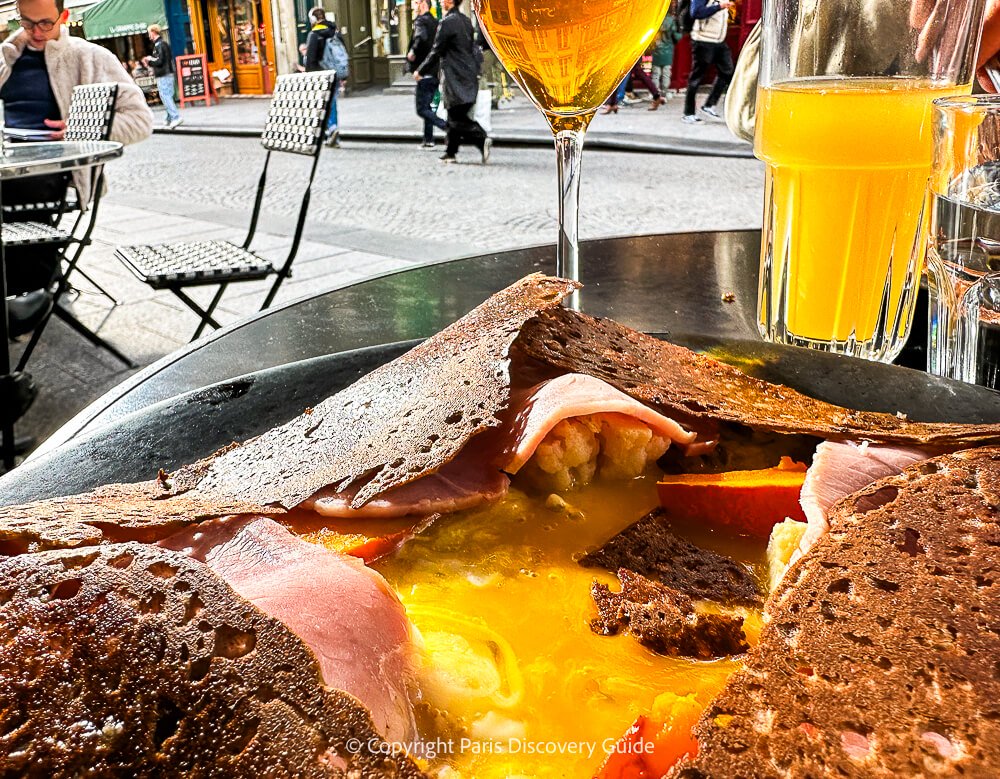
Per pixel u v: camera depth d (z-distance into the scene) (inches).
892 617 15.5
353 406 25.2
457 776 16.4
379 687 17.1
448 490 23.0
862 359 30.4
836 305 36.7
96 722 13.9
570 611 20.3
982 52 48.2
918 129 33.7
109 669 14.5
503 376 23.0
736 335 39.0
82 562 16.3
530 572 21.5
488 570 21.6
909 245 36.3
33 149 131.6
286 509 21.2
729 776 13.1
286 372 29.6
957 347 33.3
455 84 285.1
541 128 364.2
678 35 479.2
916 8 35.1
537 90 30.8
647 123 370.3
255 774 13.5
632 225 187.2
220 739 13.9
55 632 14.9
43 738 13.7
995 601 15.7
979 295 31.8
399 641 18.2
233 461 24.0
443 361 25.4
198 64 591.5
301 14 570.3
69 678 14.4
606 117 398.9
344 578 18.7
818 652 15.0
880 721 13.5
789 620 15.8
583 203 214.2
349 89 582.2
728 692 14.5
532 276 28.8
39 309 118.7
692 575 21.6
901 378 28.8
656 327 39.8
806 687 14.4
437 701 17.7
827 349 37.6
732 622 19.2
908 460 22.5
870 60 36.2
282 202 239.0
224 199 248.1
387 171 285.4
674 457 26.0
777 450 26.2
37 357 131.0
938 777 12.6
